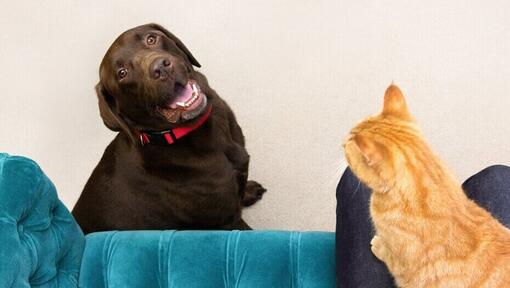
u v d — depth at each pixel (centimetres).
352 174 177
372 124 159
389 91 163
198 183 214
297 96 270
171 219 219
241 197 233
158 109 203
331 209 247
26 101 308
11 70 316
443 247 146
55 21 322
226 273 171
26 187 149
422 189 147
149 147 214
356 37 275
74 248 170
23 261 143
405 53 266
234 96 275
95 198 222
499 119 246
